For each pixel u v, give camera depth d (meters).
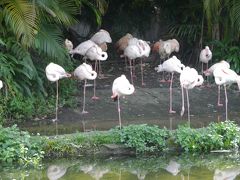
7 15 11.07
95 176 8.75
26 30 10.98
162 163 9.48
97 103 12.28
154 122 11.08
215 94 13.12
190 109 12.13
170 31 15.88
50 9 11.36
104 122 11.12
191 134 9.88
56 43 12.04
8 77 11.44
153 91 13.09
